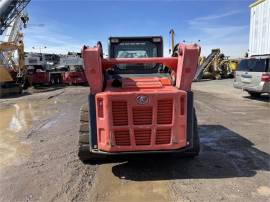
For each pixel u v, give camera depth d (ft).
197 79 91.09
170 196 13.35
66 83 90.89
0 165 17.97
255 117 31.04
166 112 14.87
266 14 56.95
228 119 30.04
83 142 16.87
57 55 125.59
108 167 17.16
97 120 15.12
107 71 19.07
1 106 45.47
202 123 28.32
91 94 15.20
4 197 13.73
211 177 15.42
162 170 16.56
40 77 85.87
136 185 14.70
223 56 101.40
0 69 62.39
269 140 22.15
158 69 19.24
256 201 12.74
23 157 19.36
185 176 15.65
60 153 19.89
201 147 20.57
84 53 14.83
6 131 27.25
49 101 49.70
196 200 12.91
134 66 19.15
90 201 13.12
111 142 14.82
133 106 14.66
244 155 18.76
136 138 14.93
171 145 15.03
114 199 13.25
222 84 77.05
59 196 13.67
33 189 14.47
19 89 66.69
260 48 59.26
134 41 20.30
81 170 16.76
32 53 114.52
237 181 14.85
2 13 86.17
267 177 15.28
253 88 43.04
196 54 15.07
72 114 35.42
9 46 74.13
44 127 28.40
